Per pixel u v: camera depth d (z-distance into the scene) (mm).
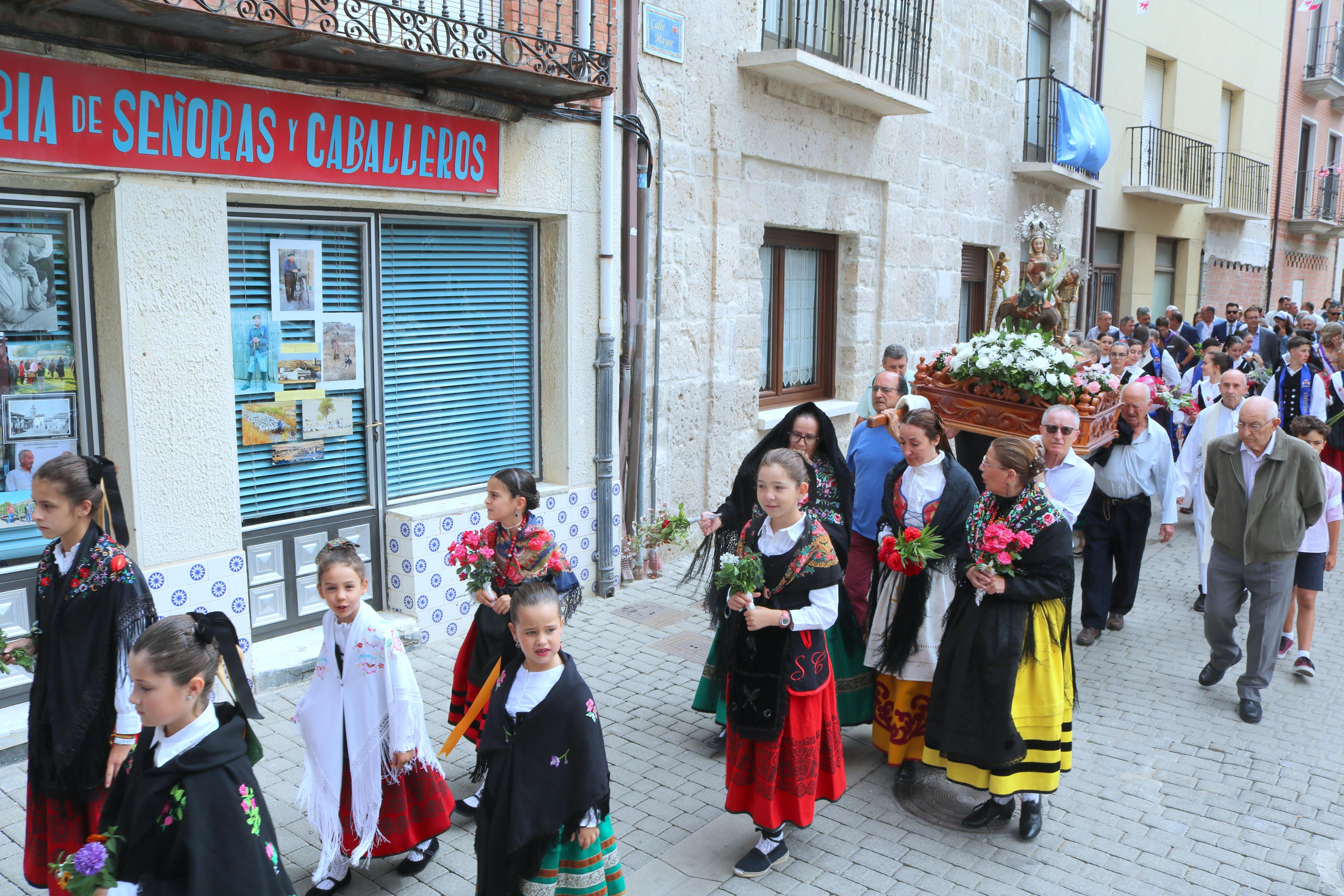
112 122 4684
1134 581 7094
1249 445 5699
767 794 4020
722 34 8219
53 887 3250
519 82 6137
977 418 6496
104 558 3264
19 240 4789
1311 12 23172
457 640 6645
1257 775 5062
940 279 12062
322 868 3723
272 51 5129
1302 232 25172
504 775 3213
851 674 5109
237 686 2744
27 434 4914
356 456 6387
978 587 4305
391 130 5812
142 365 5000
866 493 5453
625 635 6797
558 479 7453
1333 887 4078
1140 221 18062
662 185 7824
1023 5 13320
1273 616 5668
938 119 11578
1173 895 4008
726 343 8742
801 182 9477
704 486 8797
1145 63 17266
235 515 5465
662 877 4074
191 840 2473
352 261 6207
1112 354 9688
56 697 3240
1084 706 5898
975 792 4898
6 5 4250
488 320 7059
